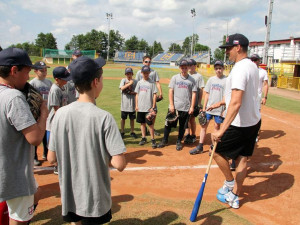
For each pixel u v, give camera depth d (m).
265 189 4.05
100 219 2.10
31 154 2.19
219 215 3.33
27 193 2.13
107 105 11.00
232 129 3.34
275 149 5.98
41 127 2.19
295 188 4.08
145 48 101.12
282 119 9.30
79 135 1.99
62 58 54.75
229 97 3.46
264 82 6.28
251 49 50.81
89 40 99.50
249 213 3.41
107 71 34.84
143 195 3.83
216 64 5.25
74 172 2.03
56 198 3.73
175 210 3.42
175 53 72.38
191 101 5.73
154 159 5.31
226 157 3.60
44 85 4.91
